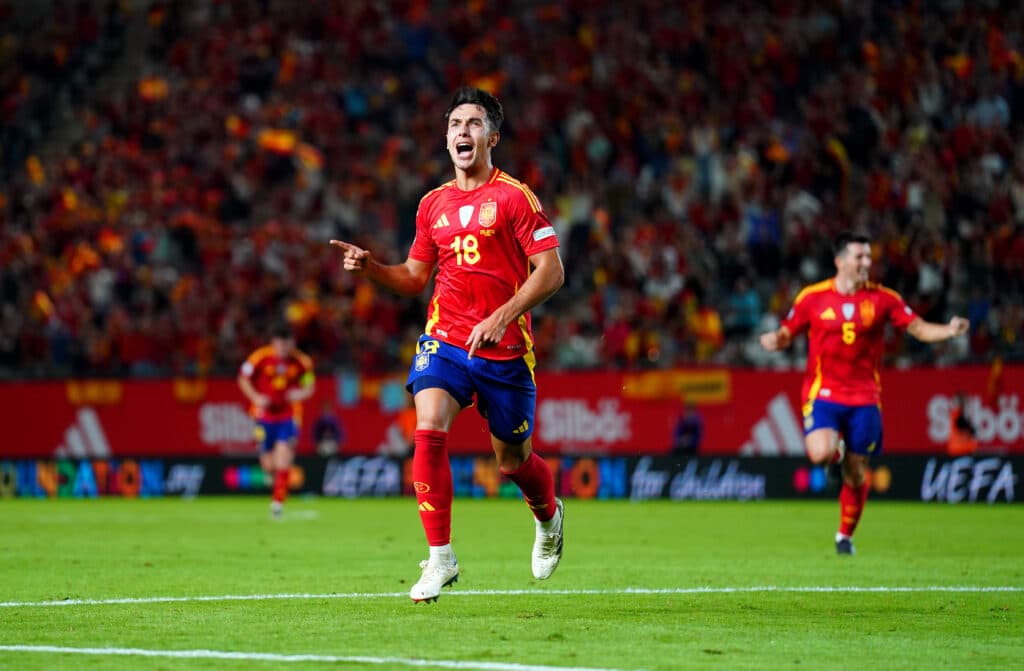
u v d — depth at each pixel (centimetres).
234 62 11756
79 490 8800
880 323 4175
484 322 2431
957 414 7362
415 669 1919
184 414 8788
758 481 7738
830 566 3797
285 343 6488
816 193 9175
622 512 6775
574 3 11319
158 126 11488
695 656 2069
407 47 11556
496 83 10912
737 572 3600
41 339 9612
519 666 1945
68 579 3384
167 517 6450
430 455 2483
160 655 2058
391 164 10600
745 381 7825
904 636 2336
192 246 10375
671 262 8875
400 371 8456
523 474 2645
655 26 10869
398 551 4362
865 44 9912
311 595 2975
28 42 12550
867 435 4178
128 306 9881
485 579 3359
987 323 7888
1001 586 3225
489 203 2550
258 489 8575
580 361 8575
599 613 2641
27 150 11850
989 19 9800
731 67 10188
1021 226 8319
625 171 9819
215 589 3123
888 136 9350
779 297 8444
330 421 8531
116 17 12631
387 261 9906
